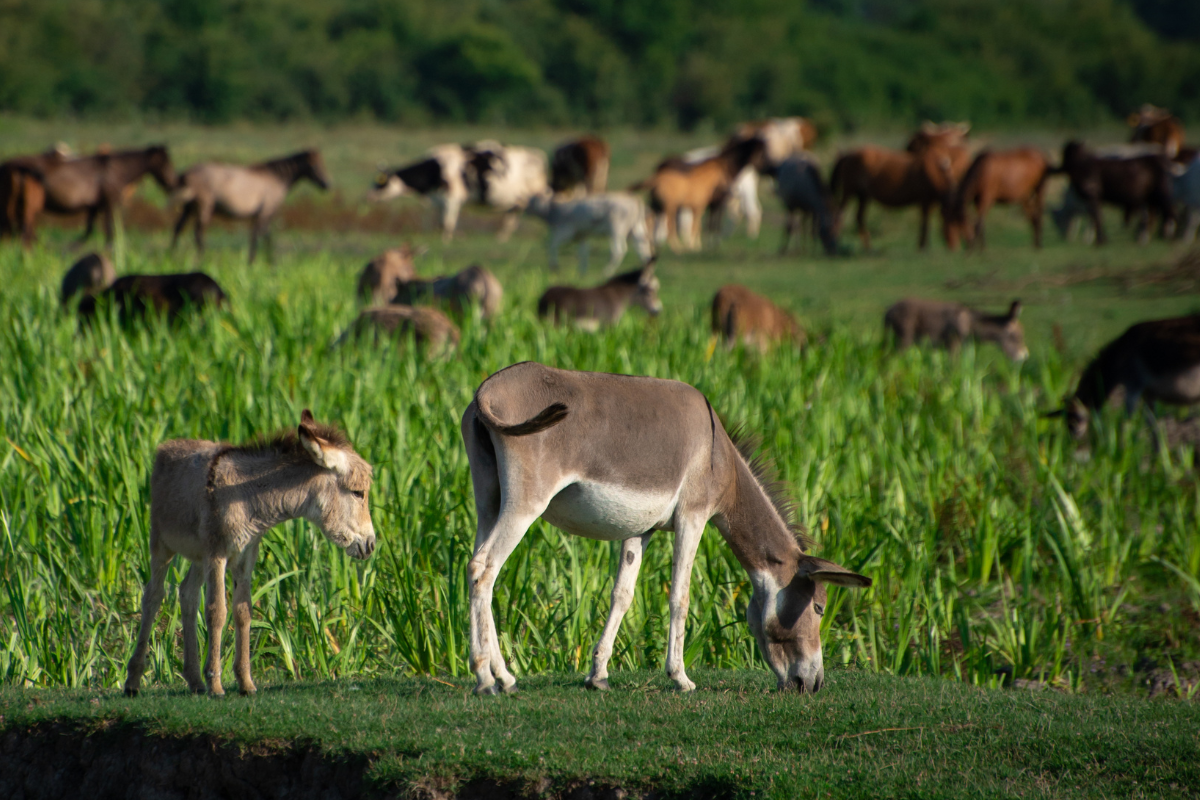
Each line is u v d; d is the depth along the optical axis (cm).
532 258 10531
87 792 2056
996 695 2358
